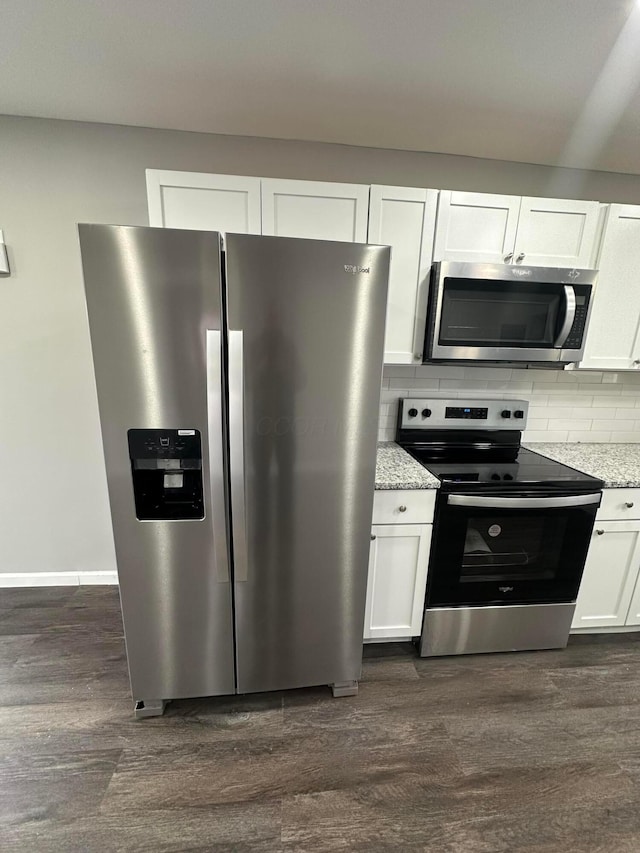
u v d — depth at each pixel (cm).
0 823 117
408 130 176
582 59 129
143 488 130
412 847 113
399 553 172
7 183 181
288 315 123
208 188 157
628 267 182
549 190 205
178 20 117
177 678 149
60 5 111
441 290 166
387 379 217
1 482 214
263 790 127
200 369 122
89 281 112
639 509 179
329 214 164
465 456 202
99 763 134
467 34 120
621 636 200
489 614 181
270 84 147
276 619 148
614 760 139
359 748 141
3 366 200
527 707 159
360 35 121
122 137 182
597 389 229
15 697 159
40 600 218
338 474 138
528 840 115
